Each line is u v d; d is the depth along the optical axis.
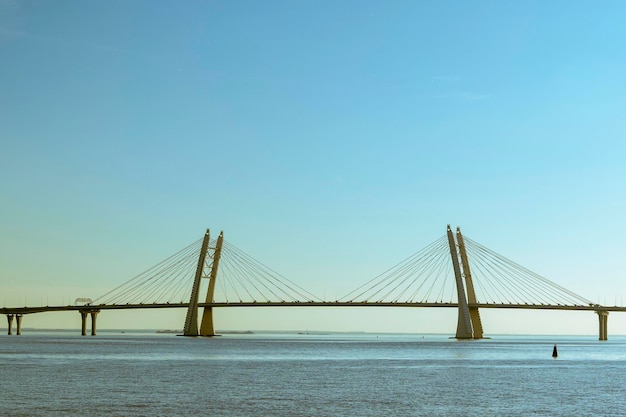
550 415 67.19
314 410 68.50
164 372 107.12
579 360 156.38
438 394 82.06
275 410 68.19
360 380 97.88
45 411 66.31
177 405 70.62
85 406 69.38
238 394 79.75
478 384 93.88
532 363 142.00
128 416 63.84
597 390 87.50
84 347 197.25
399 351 196.50
